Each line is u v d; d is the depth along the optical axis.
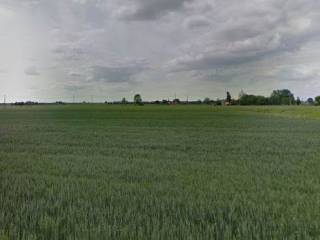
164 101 179.38
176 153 14.88
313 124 39.44
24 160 12.35
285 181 8.49
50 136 23.67
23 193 6.89
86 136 23.89
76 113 72.75
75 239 4.26
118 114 68.50
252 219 5.16
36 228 4.75
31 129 30.70
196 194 6.93
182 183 8.24
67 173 9.77
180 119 51.12
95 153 14.88
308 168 10.66
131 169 10.45
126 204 6.03
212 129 31.88
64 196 6.65
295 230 4.66
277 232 4.52
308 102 144.38
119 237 4.36
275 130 30.59
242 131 29.48
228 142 20.00
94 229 4.55
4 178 8.67
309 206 5.95
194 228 4.65
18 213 5.41
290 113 69.75
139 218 5.09
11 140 20.67
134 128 32.88
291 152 15.14
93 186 7.65
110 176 9.28
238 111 83.62
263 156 13.80
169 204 6.03
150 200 6.32
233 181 8.48
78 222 4.99
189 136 24.25
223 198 6.60
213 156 13.84
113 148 16.83
